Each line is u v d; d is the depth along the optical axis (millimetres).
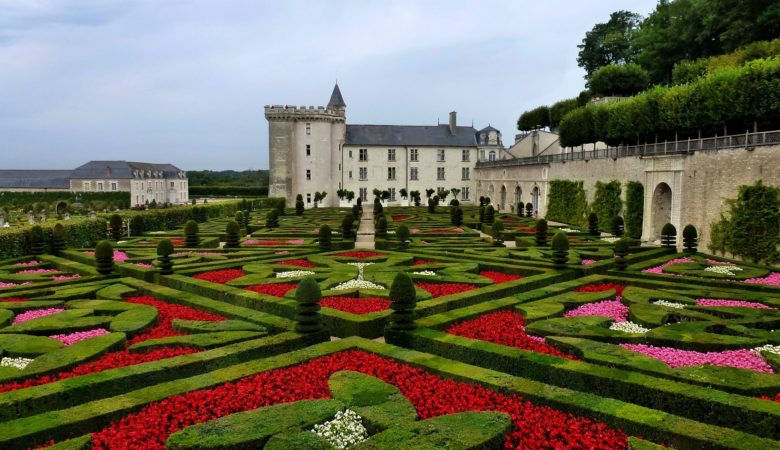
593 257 24750
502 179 73125
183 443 7180
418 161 86500
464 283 18406
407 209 67938
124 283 18578
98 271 19938
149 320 13609
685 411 8453
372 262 23547
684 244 26234
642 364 10047
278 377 9797
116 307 14867
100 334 12906
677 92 35906
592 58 80062
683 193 32000
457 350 11383
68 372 10281
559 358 10352
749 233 26141
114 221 33062
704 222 29969
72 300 16000
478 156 88938
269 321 13586
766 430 7766
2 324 13484
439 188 87562
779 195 24422
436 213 58500
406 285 12516
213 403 8758
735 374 9453
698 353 11109
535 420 8125
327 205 82875
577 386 9625
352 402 8625
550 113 78562
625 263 21016
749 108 29922
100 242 19984
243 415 8055
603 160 43250
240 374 9859
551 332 12406
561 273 19656
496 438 7324
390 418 8008
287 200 81750
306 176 81250
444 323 13281
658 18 63438
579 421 8094
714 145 29141
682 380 9359
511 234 34344
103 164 102562
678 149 32781
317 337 12562
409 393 9219
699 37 52000
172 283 18703
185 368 10273
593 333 12195
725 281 18172
